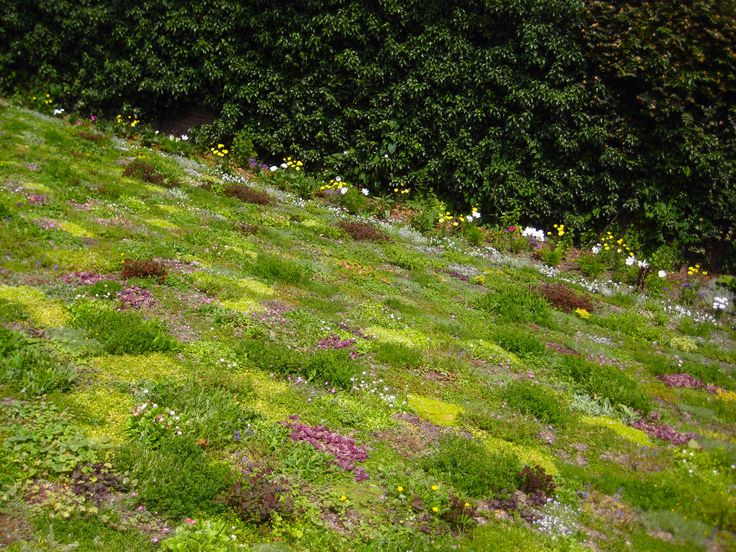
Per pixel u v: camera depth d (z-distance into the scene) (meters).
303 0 16.83
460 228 15.40
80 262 8.34
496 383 7.87
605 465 6.42
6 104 17.19
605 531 5.33
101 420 5.28
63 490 4.47
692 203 14.82
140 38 17.94
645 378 8.95
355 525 4.83
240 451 5.36
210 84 17.66
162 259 9.23
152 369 6.31
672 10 14.97
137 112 18.03
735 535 5.51
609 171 15.21
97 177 12.66
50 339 6.32
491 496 5.55
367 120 16.56
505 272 12.95
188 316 7.69
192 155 16.89
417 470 5.69
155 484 4.69
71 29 18.41
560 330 10.30
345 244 12.56
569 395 7.95
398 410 6.74
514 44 15.60
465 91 15.87
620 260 14.24
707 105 14.81
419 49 16.06
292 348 7.53
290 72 17.06
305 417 6.18
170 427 5.32
